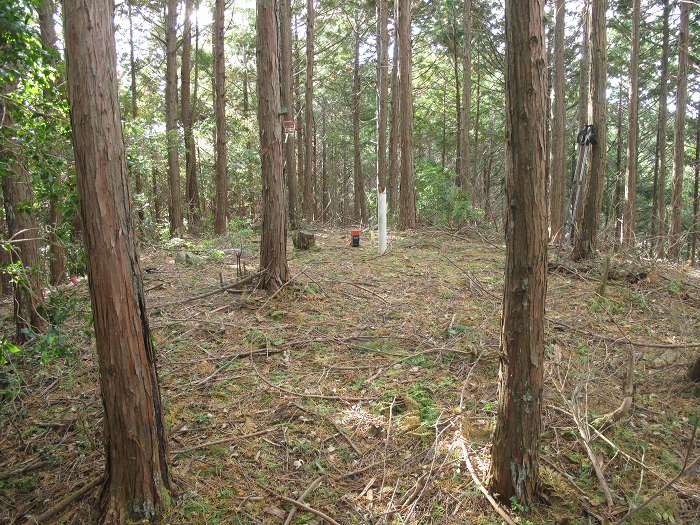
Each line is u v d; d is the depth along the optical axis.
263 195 6.75
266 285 6.80
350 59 25.91
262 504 3.10
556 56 14.52
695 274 7.77
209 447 3.62
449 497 3.07
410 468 3.37
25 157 3.73
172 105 15.58
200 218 16.84
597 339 5.22
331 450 3.59
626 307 6.20
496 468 2.97
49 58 3.36
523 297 2.75
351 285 7.28
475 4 20.16
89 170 2.57
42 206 4.93
